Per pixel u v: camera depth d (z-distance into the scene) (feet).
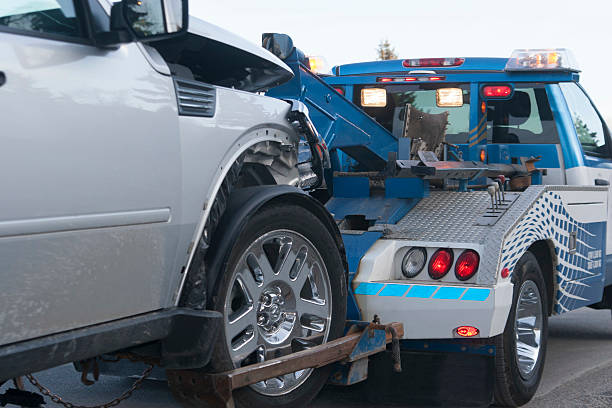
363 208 17.11
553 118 21.49
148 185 9.50
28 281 8.12
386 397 15.06
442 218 15.98
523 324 16.39
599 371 19.03
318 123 16.48
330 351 12.07
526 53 20.67
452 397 14.75
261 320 11.57
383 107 23.09
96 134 8.78
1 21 8.15
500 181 17.10
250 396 11.19
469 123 21.80
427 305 14.11
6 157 7.79
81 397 15.93
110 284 9.11
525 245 15.47
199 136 10.32
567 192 17.95
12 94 7.89
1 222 7.77
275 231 11.54
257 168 12.53
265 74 13.42
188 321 10.00
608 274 21.30
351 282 14.52
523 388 15.47
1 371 7.85
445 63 22.15
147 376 10.91
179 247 10.11
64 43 8.64
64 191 8.39
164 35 8.89
